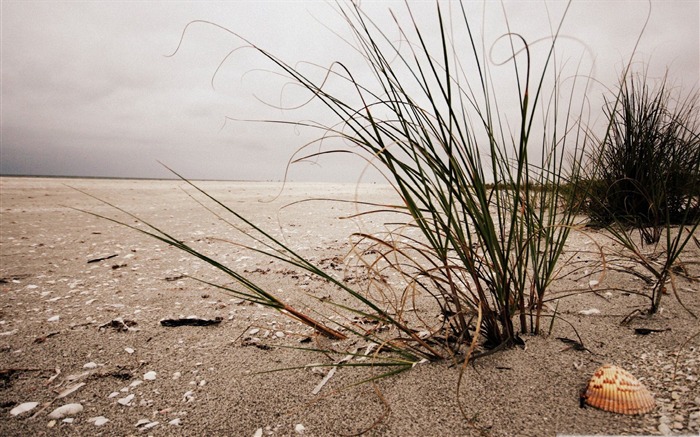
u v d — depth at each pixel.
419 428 1.18
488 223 1.43
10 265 3.25
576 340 1.56
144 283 2.76
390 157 1.35
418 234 4.34
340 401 1.35
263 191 13.77
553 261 1.60
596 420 1.11
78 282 2.79
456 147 1.38
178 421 1.29
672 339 1.49
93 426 1.28
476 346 1.58
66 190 11.66
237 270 3.07
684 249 2.56
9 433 1.25
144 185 16.92
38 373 1.59
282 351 1.74
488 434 1.12
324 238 4.28
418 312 2.04
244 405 1.36
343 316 2.10
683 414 1.07
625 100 3.33
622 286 2.10
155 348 1.79
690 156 3.13
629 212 3.24
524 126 1.30
